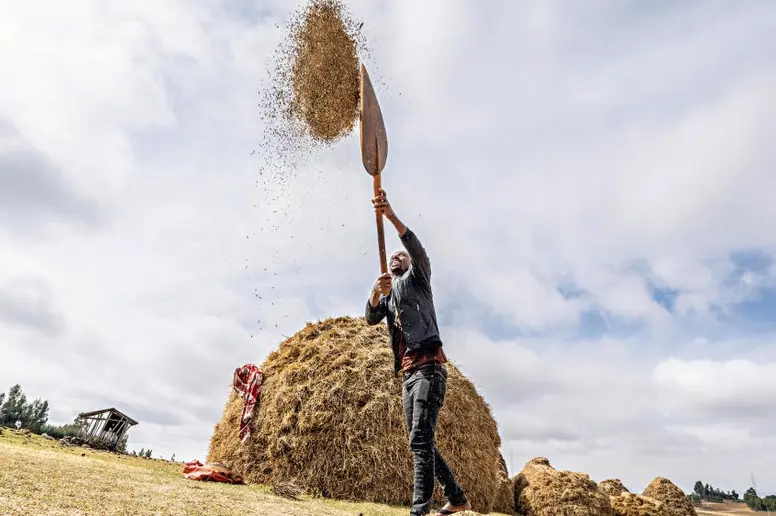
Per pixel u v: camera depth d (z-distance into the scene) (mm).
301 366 7480
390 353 7652
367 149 3723
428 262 3389
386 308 3590
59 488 2559
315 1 5086
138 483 3369
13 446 4574
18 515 1908
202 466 5918
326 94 4848
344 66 4836
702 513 16938
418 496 2994
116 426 15430
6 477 2555
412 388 3201
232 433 7641
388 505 6242
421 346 3207
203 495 3363
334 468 6617
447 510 3449
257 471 6918
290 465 6762
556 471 9672
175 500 2906
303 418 6922
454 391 7730
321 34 4953
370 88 3924
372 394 7086
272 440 6996
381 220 3518
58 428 14266
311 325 8797
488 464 7672
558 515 8961
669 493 11953
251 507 3209
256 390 7555
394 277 3592
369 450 6684
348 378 7211
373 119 3816
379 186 3641
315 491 6516
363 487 6527
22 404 29172
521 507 9547
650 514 9562
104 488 2840
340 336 8102
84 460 4441
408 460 6711
